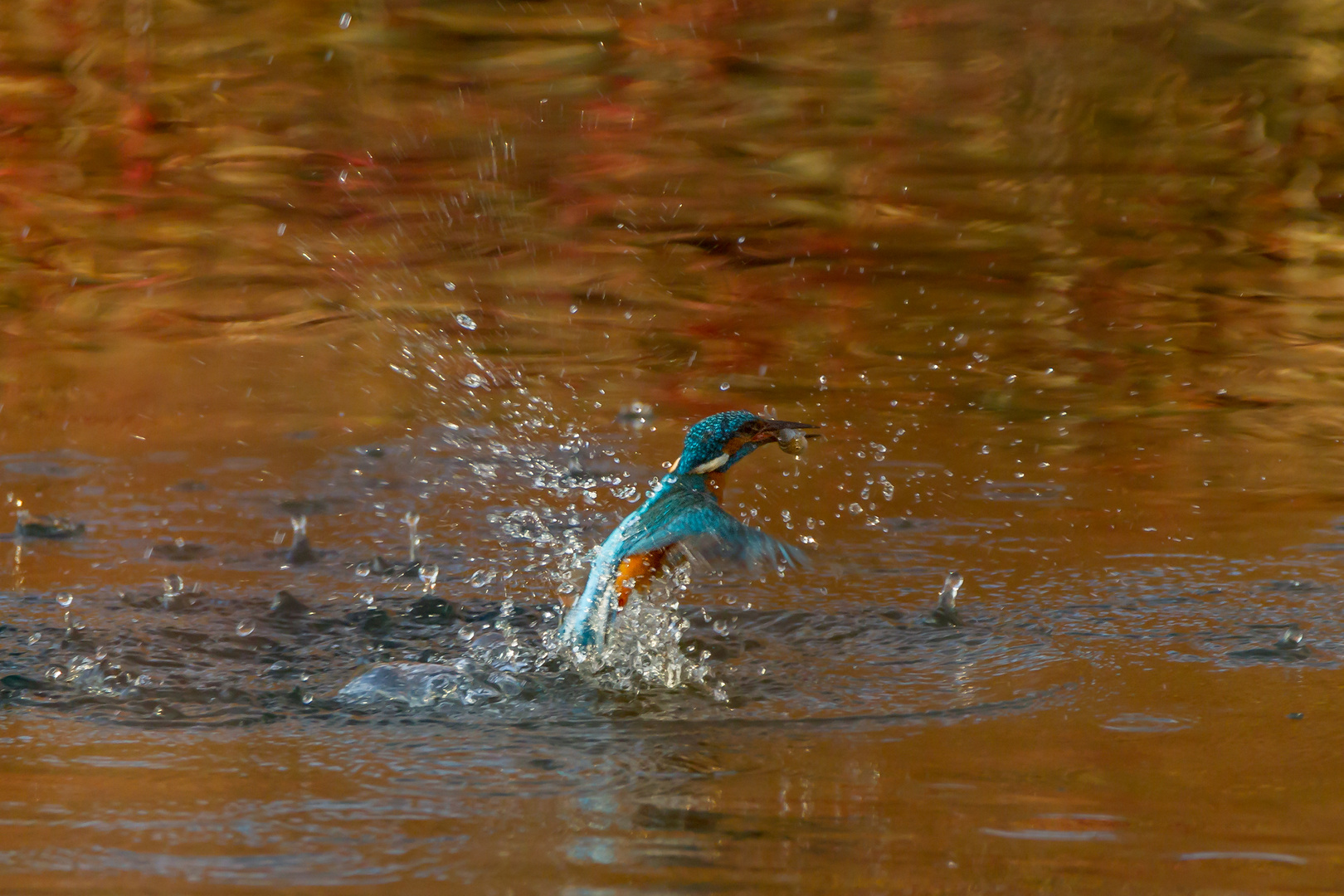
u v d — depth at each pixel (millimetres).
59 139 18094
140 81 19203
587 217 17094
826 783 5355
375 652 7199
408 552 9062
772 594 8156
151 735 5930
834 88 19156
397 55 19578
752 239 16797
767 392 13359
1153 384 13594
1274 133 18609
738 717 6211
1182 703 6375
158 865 4512
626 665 6891
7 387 13180
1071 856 4664
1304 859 4660
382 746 5809
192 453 11492
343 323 14984
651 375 13797
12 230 16500
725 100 18906
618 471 11211
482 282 15695
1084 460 11625
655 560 7125
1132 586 8352
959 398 13234
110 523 9570
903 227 16859
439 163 17625
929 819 4992
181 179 17703
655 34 20047
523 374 13719
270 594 8078
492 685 6559
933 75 19125
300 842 4734
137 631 7367
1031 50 19422
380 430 12250
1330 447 11953
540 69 19234
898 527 9688
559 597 7758
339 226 16922
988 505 10266
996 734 5977
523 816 4992
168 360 14039
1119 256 16453
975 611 7867
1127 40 19312
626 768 5523
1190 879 4496
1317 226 17062
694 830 4871
